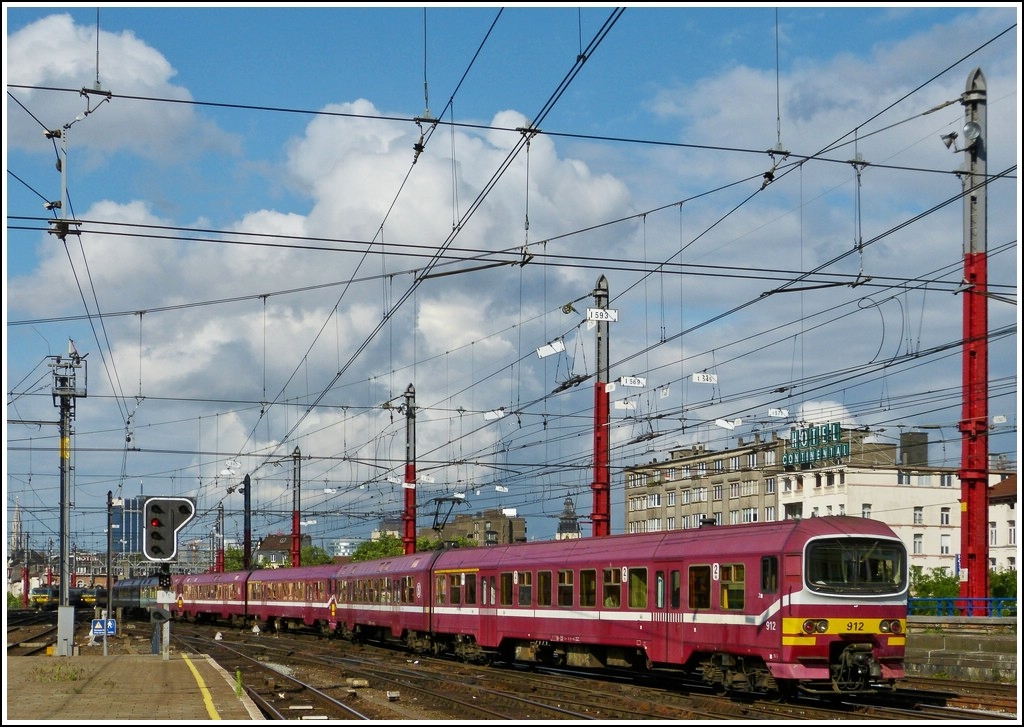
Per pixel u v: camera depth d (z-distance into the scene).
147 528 31.41
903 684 26.59
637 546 28.12
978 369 30.42
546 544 32.44
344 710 22.14
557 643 31.22
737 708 21.73
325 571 52.31
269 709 21.66
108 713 19.88
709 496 107.94
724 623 24.84
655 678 28.53
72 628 37.00
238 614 67.00
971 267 30.25
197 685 25.03
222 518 85.88
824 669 23.34
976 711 21.27
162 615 33.00
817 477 99.00
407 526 51.28
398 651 42.19
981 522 30.75
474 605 35.22
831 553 23.55
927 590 83.06
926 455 99.31
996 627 29.39
